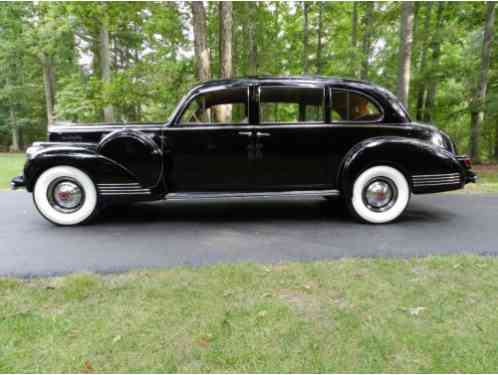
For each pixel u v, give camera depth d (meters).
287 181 3.90
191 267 2.60
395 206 3.88
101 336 1.73
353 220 4.09
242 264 2.65
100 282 2.32
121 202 3.82
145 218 4.20
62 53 16.42
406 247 3.09
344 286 2.27
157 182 3.78
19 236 3.45
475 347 1.64
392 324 1.83
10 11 19.06
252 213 4.46
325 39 15.74
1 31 20.48
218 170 3.84
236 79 3.84
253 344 1.66
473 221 3.98
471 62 12.76
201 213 4.46
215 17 12.20
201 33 8.01
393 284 2.30
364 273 2.49
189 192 3.89
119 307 2.00
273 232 3.61
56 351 1.61
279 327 1.80
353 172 3.80
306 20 14.38
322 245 3.17
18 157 16.14
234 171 3.85
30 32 14.45
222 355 1.59
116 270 2.56
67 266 2.65
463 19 12.88
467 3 12.52
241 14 13.38
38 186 3.71
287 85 3.79
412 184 3.82
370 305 2.03
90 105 10.30
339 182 3.91
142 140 3.68
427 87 13.30
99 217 4.23
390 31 14.42
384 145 3.71
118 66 17.72
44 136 27.66
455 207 4.69
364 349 1.63
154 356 1.58
